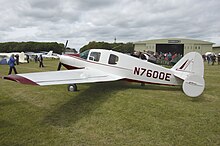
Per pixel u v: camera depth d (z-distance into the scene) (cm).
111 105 573
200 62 740
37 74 542
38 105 567
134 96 688
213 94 736
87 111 515
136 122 442
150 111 520
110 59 807
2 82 971
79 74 672
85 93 730
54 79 532
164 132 391
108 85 908
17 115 477
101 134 380
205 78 1224
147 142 350
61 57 910
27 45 8694
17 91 757
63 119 455
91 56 842
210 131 397
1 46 8869
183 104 590
